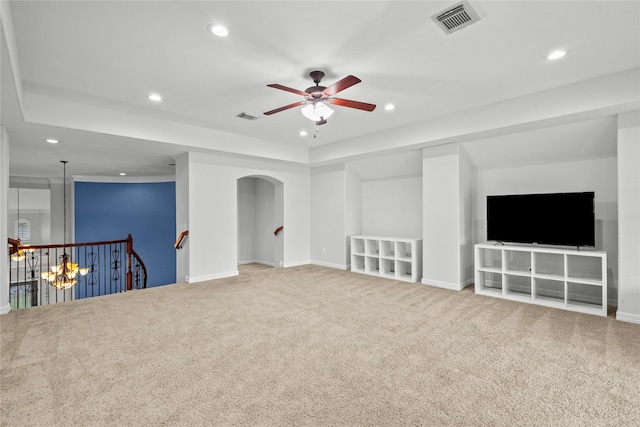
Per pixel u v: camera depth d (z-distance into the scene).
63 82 3.20
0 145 3.53
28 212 8.41
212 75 3.08
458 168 4.62
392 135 4.98
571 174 4.23
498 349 2.69
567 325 3.24
